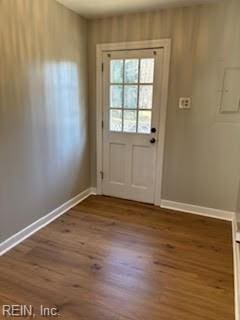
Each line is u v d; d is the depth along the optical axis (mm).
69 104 3037
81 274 2037
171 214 3129
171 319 1637
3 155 2205
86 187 3652
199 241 2549
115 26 3049
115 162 3508
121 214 3113
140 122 3219
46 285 1906
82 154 3455
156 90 3029
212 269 2129
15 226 2426
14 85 2229
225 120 2807
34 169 2594
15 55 2197
